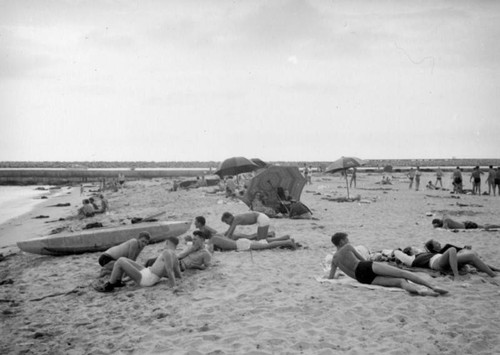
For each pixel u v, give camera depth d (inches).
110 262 316.5
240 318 231.1
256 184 641.6
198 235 326.6
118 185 1910.7
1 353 204.8
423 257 309.9
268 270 323.3
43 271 367.2
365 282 278.5
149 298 270.5
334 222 574.9
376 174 2316.7
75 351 204.2
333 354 187.8
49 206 1242.6
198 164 6737.2
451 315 224.8
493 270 304.2
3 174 2805.1
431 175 2267.5
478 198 944.3
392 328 211.2
